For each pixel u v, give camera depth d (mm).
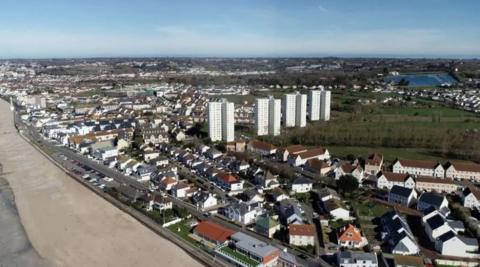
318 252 101250
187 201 139375
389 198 137250
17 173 179750
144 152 197000
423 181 146875
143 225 120938
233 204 126562
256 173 161875
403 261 90688
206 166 171250
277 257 95688
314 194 144125
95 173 174875
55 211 133875
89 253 104438
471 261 94938
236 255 96125
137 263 98438
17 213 133750
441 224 104938
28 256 104188
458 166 160500
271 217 119500
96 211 132750
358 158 181500
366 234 111062
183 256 101375
